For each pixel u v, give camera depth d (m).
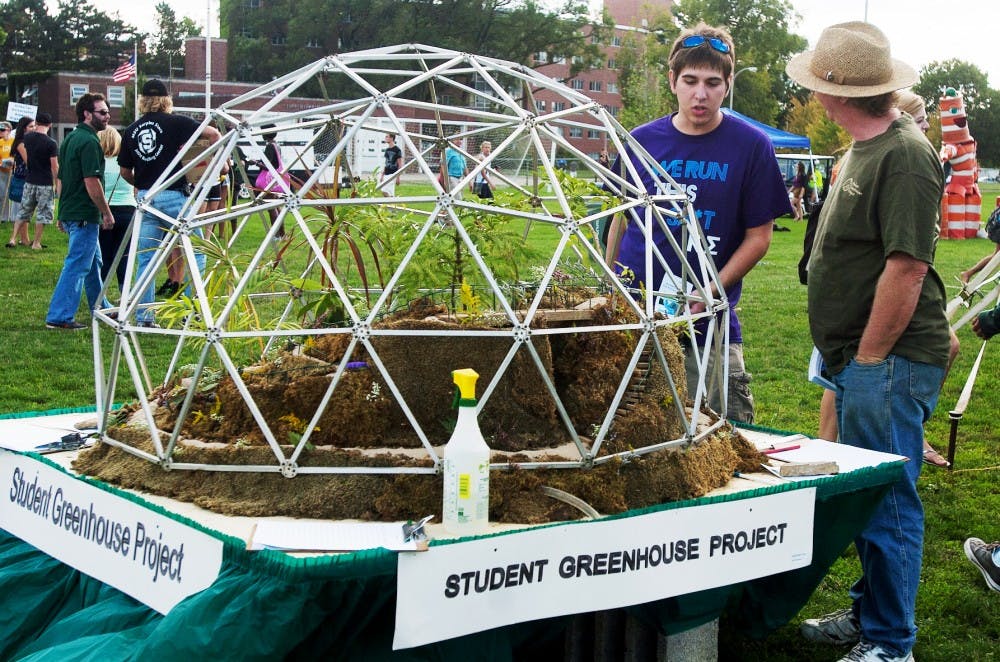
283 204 2.83
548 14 53.41
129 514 2.78
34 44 75.94
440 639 2.42
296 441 2.80
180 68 79.00
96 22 77.50
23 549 3.26
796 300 12.73
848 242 3.40
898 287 3.19
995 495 5.43
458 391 2.60
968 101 86.38
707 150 4.14
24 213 14.05
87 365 7.50
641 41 56.34
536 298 2.81
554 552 2.58
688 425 3.07
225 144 3.19
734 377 4.19
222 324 2.77
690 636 3.04
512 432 2.95
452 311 3.11
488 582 2.48
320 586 2.38
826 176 30.78
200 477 2.81
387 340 2.90
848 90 3.26
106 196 9.26
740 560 2.93
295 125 3.29
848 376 3.42
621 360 3.12
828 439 4.75
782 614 3.46
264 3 56.06
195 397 3.06
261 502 2.71
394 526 2.57
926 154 3.19
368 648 2.54
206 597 2.36
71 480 3.01
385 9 51.44
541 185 3.50
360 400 2.87
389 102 2.95
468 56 3.16
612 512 2.81
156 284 8.95
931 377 3.36
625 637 3.09
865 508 3.28
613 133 3.31
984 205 40.88
